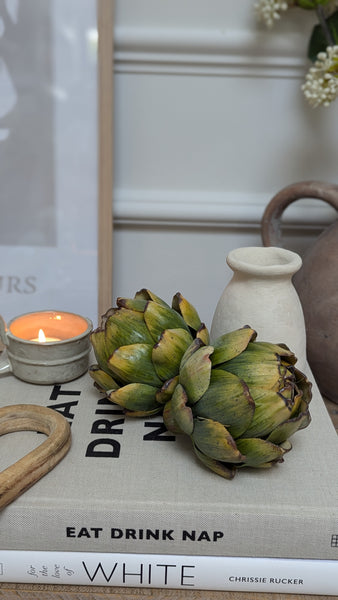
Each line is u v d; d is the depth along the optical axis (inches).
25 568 22.5
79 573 22.5
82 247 34.2
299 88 33.8
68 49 31.9
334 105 33.9
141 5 32.5
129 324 24.1
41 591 22.7
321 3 31.0
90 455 23.7
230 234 36.2
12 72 32.1
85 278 34.6
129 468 23.3
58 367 26.6
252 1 32.4
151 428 25.1
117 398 23.8
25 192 33.5
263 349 22.6
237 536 22.1
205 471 23.2
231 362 22.4
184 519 22.0
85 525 22.0
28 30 31.7
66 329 28.7
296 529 22.0
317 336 30.0
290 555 22.3
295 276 31.5
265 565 22.4
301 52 32.9
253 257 27.3
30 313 28.5
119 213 35.3
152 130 34.5
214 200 35.3
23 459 22.4
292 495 22.4
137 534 22.1
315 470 23.4
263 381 21.8
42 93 32.4
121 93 33.8
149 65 33.3
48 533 22.1
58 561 22.4
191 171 35.1
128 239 36.3
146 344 23.9
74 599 22.6
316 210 35.0
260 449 21.5
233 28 32.8
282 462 23.1
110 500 22.0
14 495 21.8
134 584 22.7
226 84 33.7
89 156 33.1
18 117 32.7
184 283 37.1
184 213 35.3
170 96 33.9
